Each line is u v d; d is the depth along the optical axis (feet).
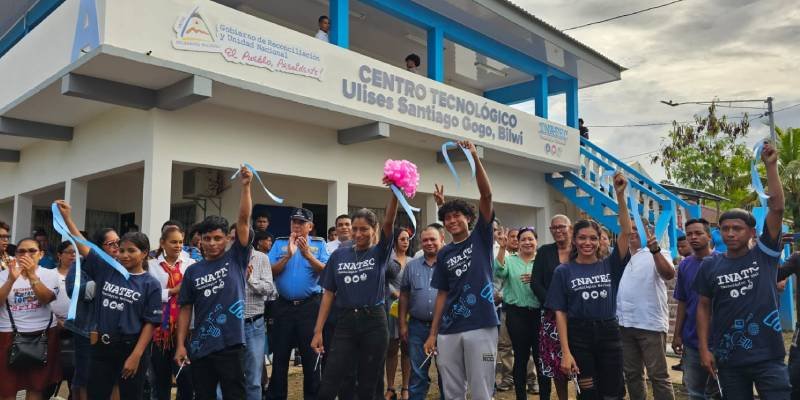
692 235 15.26
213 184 32.19
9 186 36.42
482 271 13.20
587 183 42.65
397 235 19.63
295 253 17.98
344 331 14.26
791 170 65.62
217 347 13.09
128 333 13.46
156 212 23.15
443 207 13.79
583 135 47.32
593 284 13.75
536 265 17.16
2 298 15.07
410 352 17.48
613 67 44.65
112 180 38.81
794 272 13.98
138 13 20.16
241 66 22.94
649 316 15.90
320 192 36.52
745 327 12.23
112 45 19.44
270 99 24.38
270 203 33.71
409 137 31.60
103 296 13.53
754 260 12.40
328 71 26.13
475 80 47.80
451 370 13.32
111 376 13.65
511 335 17.97
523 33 37.37
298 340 17.63
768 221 12.23
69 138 29.27
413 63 34.65
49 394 16.76
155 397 16.48
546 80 42.86
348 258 14.67
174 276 16.85
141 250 13.85
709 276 12.94
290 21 36.50
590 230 13.85
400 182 13.82
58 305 16.26
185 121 24.31
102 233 15.55
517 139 36.81
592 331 13.65
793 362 13.30
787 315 35.99
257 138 26.68
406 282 17.76
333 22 28.50
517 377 17.78
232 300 13.35
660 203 39.47
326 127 29.37
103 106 25.64
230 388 13.23
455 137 32.30
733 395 12.44
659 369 15.89
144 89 23.02
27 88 25.55
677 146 76.23
